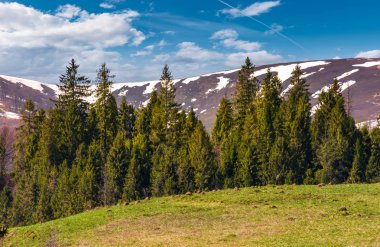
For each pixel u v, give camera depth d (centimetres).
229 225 3700
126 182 7725
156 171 7912
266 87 8838
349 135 8012
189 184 7712
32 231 4631
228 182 7712
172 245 3103
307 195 4828
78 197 7631
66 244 3734
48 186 8081
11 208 8488
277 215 3897
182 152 7994
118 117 9525
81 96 9588
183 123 8994
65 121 9181
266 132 8019
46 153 8712
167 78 9569
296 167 7769
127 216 4709
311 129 8181
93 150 8238
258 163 7862
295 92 8788
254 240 2936
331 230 2994
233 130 8694
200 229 3662
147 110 9306
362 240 2598
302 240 2762
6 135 13338
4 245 4359
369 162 7775
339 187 5238
